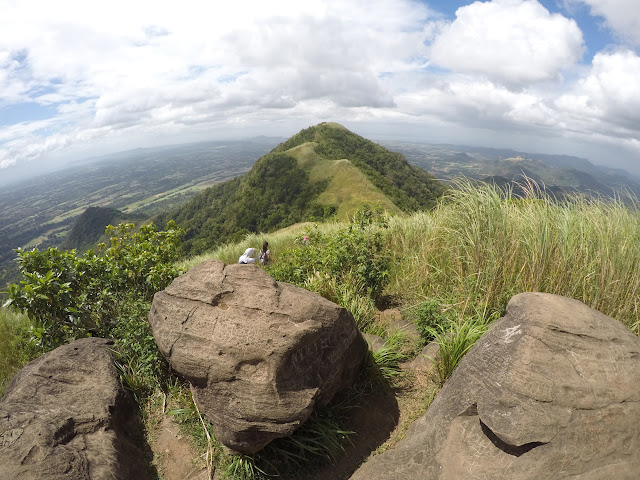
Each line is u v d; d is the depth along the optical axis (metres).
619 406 2.23
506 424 2.23
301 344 2.74
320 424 2.87
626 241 3.72
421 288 5.00
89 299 4.60
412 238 6.55
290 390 2.62
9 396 2.98
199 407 2.78
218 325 2.89
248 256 7.84
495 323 3.00
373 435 2.97
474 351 2.81
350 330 3.19
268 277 3.29
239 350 2.70
